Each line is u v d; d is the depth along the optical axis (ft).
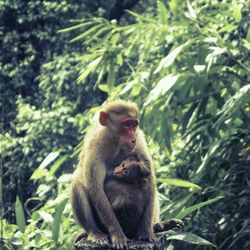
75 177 31.99
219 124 43.27
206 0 50.88
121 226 30.71
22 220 38.93
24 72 80.07
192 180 44.78
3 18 85.30
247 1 49.52
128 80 49.01
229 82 45.42
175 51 42.39
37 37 82.17
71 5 79.56
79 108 74.74
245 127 44.45
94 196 30.63
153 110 45.68
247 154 43.86
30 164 67.72
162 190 47.70
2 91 81.00
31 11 81.82
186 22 46.44
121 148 31.76
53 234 37.68
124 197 30.12
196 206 37.99
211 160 44.60
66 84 71.41
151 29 46.70
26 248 39.88
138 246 29.14
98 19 48.34
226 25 46.16
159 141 45.93
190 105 47.78
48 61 79.92
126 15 86.84
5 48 83.51
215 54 42.45
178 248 44.42
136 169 29.50
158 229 31.07
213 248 43.65
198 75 44.21
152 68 46.70
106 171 31.32
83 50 78.54
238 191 43.57
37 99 79.61
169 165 46.85
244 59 45.73
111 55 48.14
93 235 30.63
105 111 32.17
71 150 66.08
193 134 47.03
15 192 72.69
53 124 66.08
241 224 44.01
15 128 73.72
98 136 31.76
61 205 37.68
